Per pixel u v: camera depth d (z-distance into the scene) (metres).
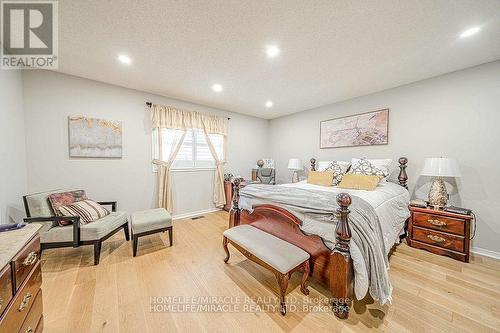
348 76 2.72
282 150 5.07
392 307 1.50
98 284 1.77
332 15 1.57
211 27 1.72
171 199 3.61
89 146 2.85
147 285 1.77
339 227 1.40
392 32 1.78
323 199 1.71
